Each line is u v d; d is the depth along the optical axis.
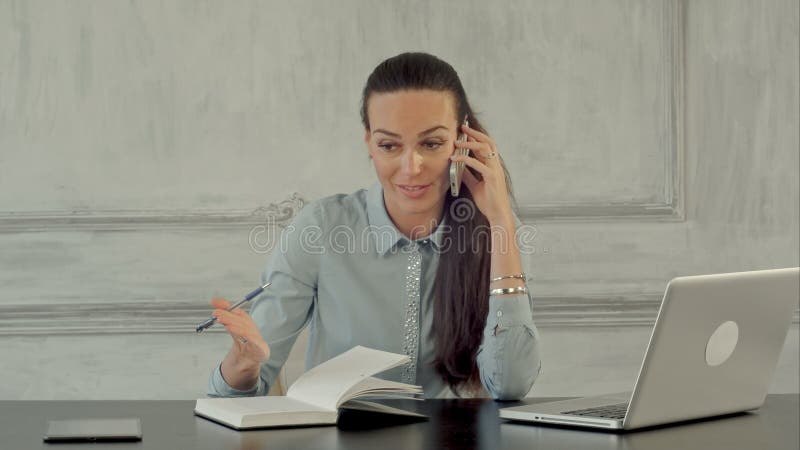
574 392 3.72
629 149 3.74
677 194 3.74
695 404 1.62
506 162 3.72
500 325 2.08
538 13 3.71
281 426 1.58
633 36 3.73
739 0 3.76
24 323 3.62
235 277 3.67
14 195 3.63
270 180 3.68
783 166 3.79
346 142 3.69
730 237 3.78
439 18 3.70
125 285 3.65
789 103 3.78
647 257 3.75
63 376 3.64
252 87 3.68
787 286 1.69
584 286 3.73
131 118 3.65
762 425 1.62
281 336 2.26
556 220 3.72
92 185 3.65
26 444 1.43
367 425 1.60
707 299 1.52
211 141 3.67
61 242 3.64
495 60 3.71
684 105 3.75
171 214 3.65
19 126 3.63
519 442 1.45
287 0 3.68
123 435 1.46
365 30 3.69
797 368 3.79
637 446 1.42
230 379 1.88
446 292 2.27
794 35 3.78
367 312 2.29
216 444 1.43
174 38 3.65
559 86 3.73
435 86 2.20
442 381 2.32
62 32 3.64
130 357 3.65
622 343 3.73
